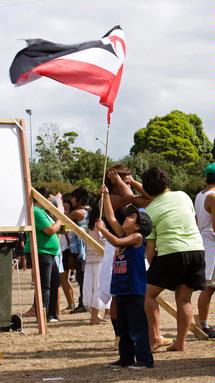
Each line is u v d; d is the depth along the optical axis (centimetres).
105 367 827
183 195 898
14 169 1112
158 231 878
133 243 796
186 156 9512
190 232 885
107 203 845
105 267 964
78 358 896
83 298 1230
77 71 997
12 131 1117
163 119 9669
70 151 7706
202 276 897
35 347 988
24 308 1512
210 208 998
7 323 1146
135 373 782
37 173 6481
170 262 875
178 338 914
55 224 1236
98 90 996
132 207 804
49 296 1254
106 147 925
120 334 821
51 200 1348
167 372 782
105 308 1221
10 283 1149
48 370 821
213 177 1020
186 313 907
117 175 910
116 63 1013
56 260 1287
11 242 1148
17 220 1108
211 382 727
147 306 896
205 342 983
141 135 9569
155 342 907
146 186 891
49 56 998
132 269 796
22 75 988
